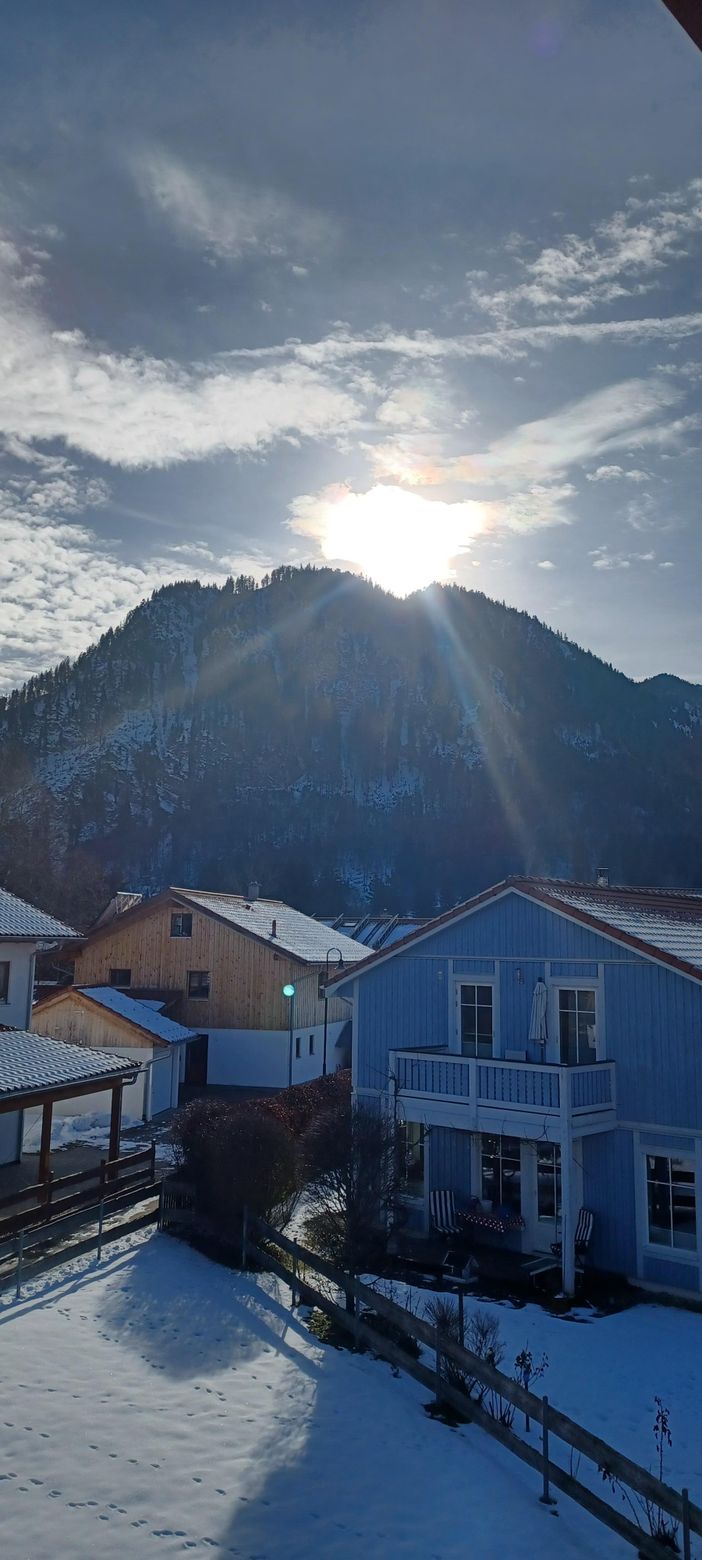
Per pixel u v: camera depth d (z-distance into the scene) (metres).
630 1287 17.77
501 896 20.59
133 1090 31.50
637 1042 18.55
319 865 179.38
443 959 21.55
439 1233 19.95
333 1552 9.14
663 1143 18.03
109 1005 33.28
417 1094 20.06
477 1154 19.89
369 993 22.72
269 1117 18.41
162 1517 9.37
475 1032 20.89
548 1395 12.95
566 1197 17.44
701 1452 11.63
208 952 39.09
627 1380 13.62
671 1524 9.95
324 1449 10.97
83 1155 25.20
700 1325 16.06
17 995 25.77
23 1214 16.67
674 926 21.42
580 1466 11.12
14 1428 10.58
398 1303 15.62
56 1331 13.24
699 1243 17.23
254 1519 9.55
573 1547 9.58
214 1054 38.44
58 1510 9.24
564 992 19.73
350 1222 16.97
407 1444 11.29
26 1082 18.22
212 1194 17.34
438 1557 9.25
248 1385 12.39
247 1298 15.21
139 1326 13.75
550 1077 18.00
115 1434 10.77
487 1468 10.96
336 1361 13.35
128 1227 17.72
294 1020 38.25
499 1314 15.95
